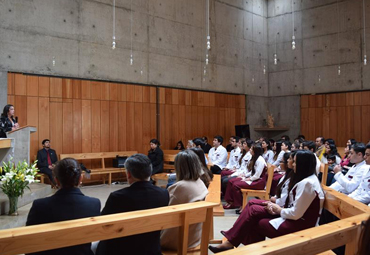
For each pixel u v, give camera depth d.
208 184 4.20
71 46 9.30
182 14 11.78
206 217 2.79
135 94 10.59
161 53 11.20
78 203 2.33
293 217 3.22
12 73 8.36
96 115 9.79
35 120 8.72
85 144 9.59
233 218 5.78
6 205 5.09
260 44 14.26
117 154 10.02
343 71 12.60
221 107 12.93
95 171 9.21
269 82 14.49
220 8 12.91
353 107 12.37
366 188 4.07
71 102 9.33
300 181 3.30
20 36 8.47
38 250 1.93
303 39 13.55
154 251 2.48
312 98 13.34
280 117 14.18
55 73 9.04
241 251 1.79
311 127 13.38
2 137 6.00
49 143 8.45
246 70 13.76
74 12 9.35
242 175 6.82
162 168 9.08
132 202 2.54
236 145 8.45
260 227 3.43
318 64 13.18
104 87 9.93
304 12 13.50
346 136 12.52
